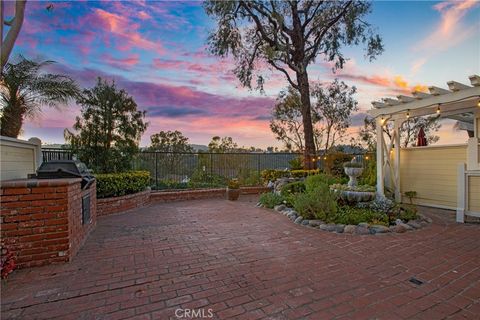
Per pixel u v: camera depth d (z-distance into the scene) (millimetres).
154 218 6031
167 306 2320
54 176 4102
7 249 2822
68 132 7020
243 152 10875
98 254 3611
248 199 9383
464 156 6488
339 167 10562
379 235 4523
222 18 10719
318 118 13594
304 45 11695
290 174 10914
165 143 11750
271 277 2910
